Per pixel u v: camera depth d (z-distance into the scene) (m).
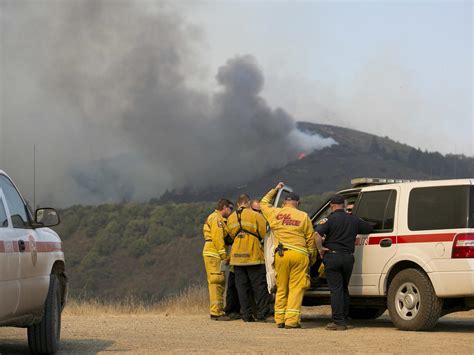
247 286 14.11
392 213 12.30
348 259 12.22
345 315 12.41
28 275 8.12
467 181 11.63
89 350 9.35
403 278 11.95
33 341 8.87
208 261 14.64
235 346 9.81
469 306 11.58
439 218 11.69
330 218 12.33
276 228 12.74
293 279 12.62
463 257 11.30
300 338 10.90
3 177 8.22
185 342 10.30
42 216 8.64
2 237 7.50
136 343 10.17
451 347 9.67
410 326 11.80
